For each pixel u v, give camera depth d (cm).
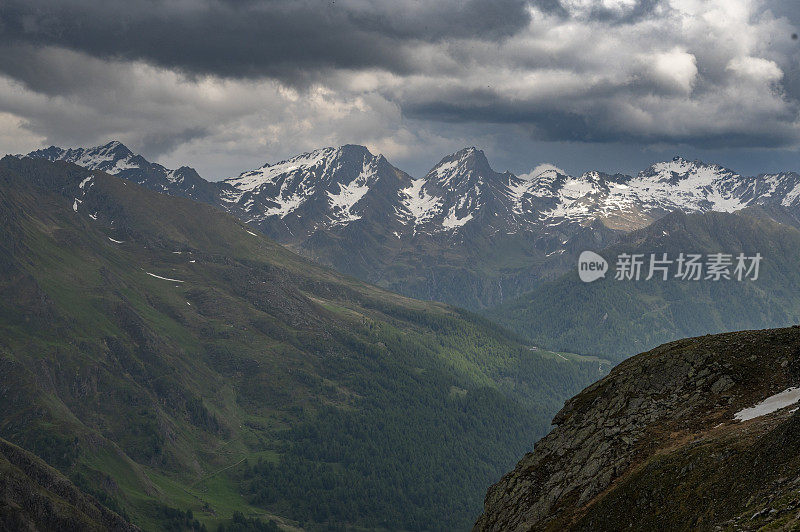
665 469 6197
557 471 7881
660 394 7825
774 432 5478
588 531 6438
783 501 4697
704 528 5266
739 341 7912
